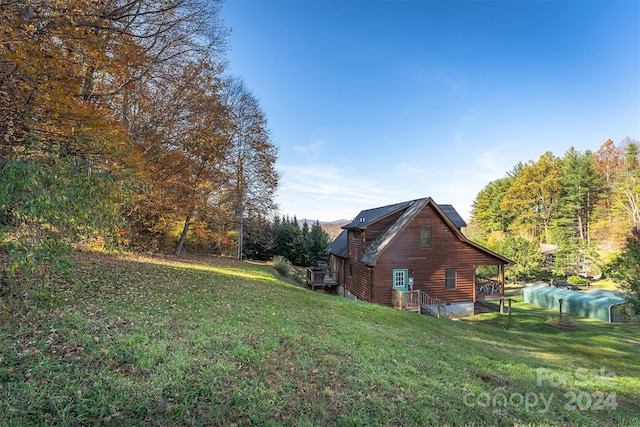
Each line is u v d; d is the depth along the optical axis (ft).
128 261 39.91
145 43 37.01
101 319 16.93
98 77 30.01
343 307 35.70
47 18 20.06
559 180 150.82
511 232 164.45
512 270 107.34
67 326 15.15
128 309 19.83
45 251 12.27
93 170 14.88
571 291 79.25
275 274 72.02
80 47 23.75
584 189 142.72
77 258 33.17
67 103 21.67
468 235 191.83
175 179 52.90
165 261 49.16
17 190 11.62
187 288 30.35
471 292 60.64
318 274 79.66
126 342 14.28
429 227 59.36
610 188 144.05
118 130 28.12
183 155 51.39
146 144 42.83
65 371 11.33
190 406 10.62
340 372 15.83
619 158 154.61
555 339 41.75
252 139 77.05
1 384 10.07
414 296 52.80
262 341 17.97
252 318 23.09
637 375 28.63
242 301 28.84
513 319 57.52
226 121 60.08
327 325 25.39
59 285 21.57
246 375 13.53
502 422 13.71
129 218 47.39
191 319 20.12
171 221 59.77
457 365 20.98
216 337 17.04
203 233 74.95
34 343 12.99
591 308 67.92
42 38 20.84
